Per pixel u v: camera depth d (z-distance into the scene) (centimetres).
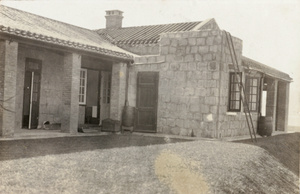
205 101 1267
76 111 1223
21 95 1256
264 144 1174
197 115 1280
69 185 519
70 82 1203
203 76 1274
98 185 527
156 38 1588
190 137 1263
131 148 887
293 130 2239
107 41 1691
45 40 1071
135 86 1432
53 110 1377
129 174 596
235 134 1370
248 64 1453
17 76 1235
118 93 1412
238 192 595
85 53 1248
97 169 619
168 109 1342
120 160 709
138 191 511
